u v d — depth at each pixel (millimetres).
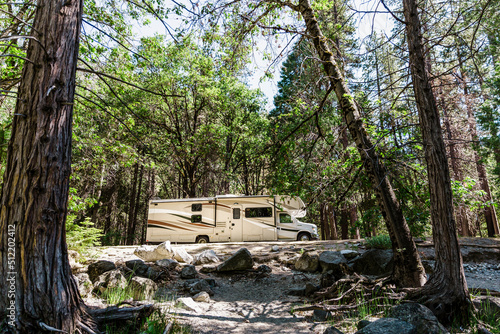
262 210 16891
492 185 21094
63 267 3406
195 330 4523
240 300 6785
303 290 6992
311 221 28953
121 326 3928
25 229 3146
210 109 22797
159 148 21641
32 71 3479
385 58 6734
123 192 31516
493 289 6566
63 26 3676
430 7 5848
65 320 3242
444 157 5078
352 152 8352
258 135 24938
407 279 5598
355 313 5355
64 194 3482
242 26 7844
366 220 9539
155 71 8680
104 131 10938
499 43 6176
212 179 26766
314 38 7102
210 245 12695
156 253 9242
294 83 7688
